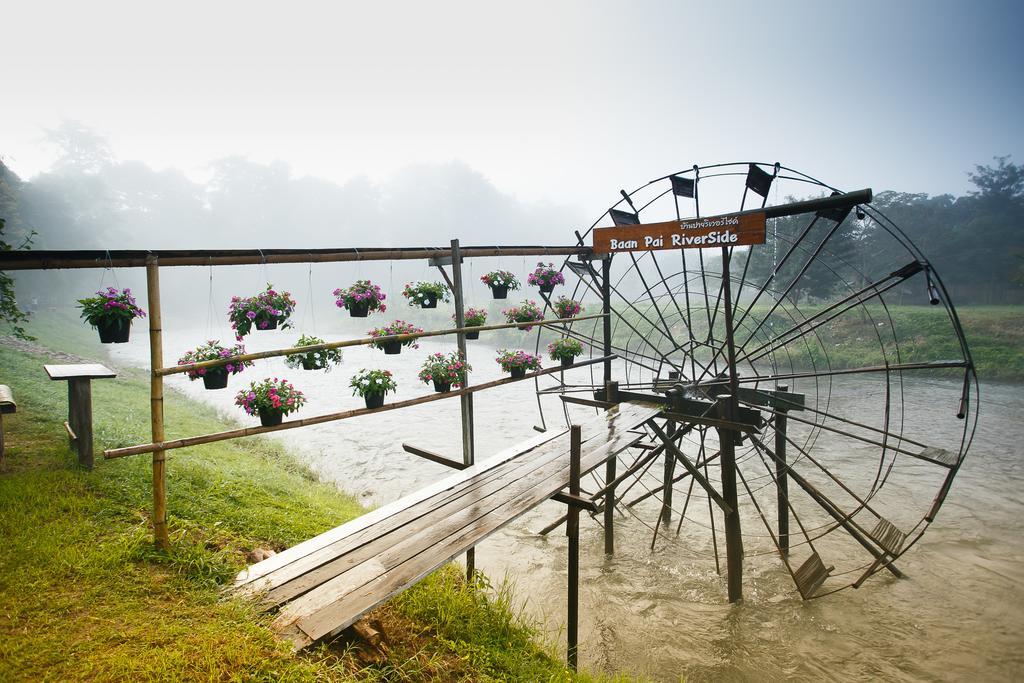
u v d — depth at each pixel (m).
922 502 11.95
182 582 4.49
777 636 7.64
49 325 36.72
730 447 8.30
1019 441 16.06
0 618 3.78
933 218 62.88
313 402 22.20
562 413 20.58
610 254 10.63
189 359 5.27
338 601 4.23
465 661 4.88
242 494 7.73
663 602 8.45
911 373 27.67
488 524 5.38
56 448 7.64
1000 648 7.36
